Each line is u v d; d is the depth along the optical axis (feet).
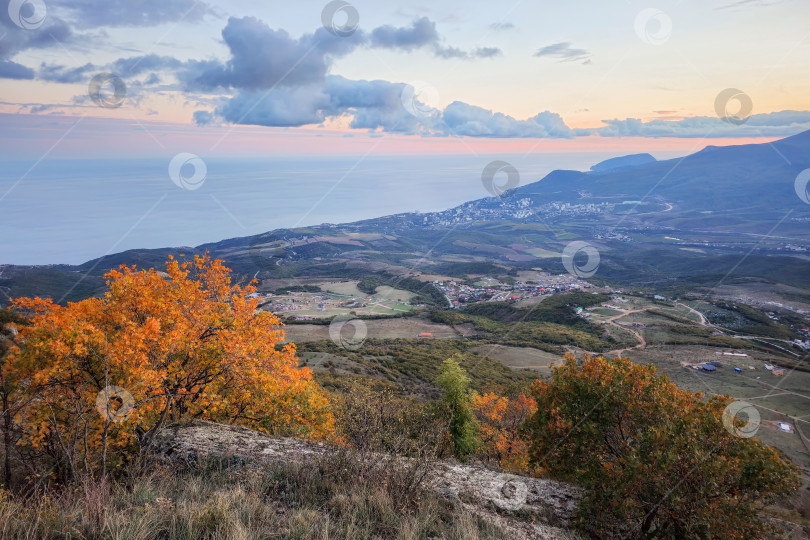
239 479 16.05
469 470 21.03
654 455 17.66
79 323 23.58
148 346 24.85
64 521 10.70
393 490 15.33
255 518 12.45
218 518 11.31
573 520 17.80
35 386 20.89
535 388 26.53
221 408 29.94
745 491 17.19
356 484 15.38
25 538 9.81
